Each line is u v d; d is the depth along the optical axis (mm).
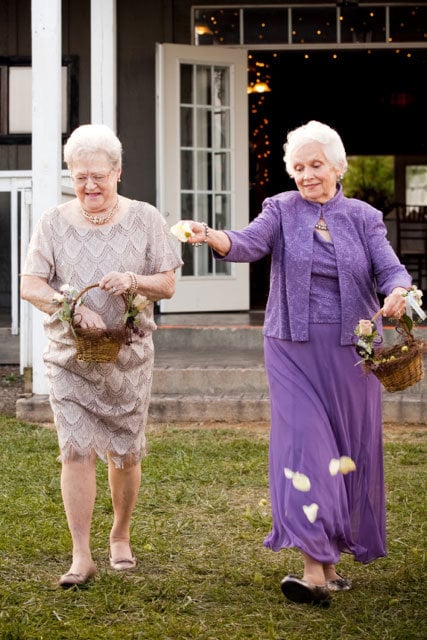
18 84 12414
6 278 12719
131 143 11875
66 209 4277
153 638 3646
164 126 11328
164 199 11383
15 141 12414
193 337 9617
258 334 9547
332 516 3912
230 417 7770
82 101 12094
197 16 11820
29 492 5719
